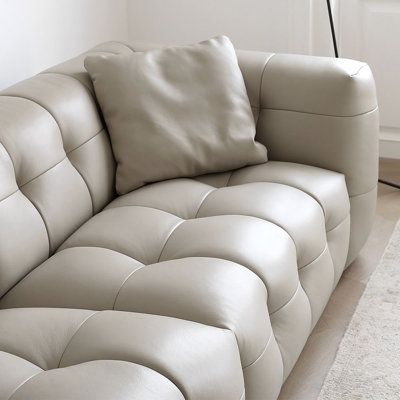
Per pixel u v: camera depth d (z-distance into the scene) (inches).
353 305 106.5
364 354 95.9
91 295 79.0
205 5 149.9
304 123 106.3
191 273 78.4
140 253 86.0
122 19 152.7
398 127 148.4
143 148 100.3
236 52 112.3
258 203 93.1
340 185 103.3
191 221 90.4
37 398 62.9
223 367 69.2
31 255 84.9
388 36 144.3
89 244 88.2
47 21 128.8
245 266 81.9
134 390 63.1
